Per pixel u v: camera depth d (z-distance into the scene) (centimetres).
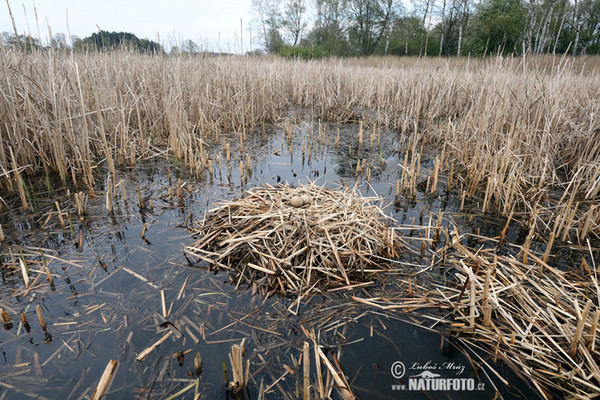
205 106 736
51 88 441
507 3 2428
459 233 366
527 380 197
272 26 3991
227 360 206
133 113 659
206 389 188
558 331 222
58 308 244
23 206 396
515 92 552
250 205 339
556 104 502
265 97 926
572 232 368
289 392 188
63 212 391
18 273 282
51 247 321
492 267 270
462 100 903
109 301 253
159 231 355
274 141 734
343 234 306
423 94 960
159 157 600
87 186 462
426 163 607
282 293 265
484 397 187
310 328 232
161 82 698
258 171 551
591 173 482
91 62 612
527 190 463
